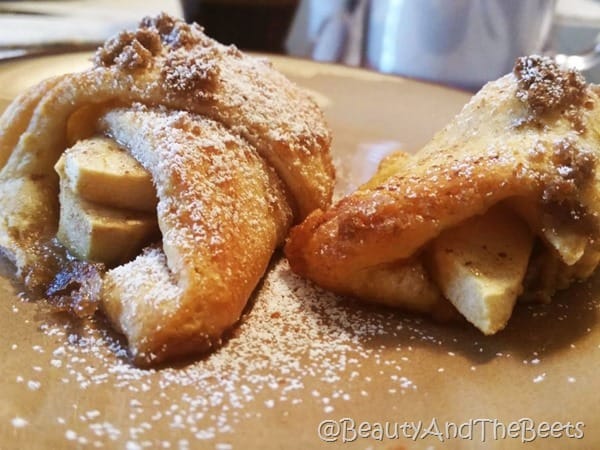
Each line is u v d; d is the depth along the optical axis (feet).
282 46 0.89
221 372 0.36
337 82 0.75
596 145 0.44
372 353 0.38
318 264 0.42
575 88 0.46
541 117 0.45
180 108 0.45
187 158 0.41
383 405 0.34
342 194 0.57
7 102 0.60
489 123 0.46
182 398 0.34
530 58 0.48
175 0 1.00
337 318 0.41
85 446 0.30
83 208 0.42
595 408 0.34
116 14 0.89
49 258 0.43
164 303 0.36
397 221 0.41
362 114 0.70
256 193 0.44
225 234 0.39
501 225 0.43
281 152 0.46
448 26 0.79
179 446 0.31
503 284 0.39
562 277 0.44
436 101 0.73
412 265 0.42
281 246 0.48
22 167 0.46
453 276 0.40
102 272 0.41
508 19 0.78
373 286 0.42
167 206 0.40
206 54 0.48
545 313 0.42
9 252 0.43
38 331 0.38
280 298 0.43
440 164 0.44
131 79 0.45
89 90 0.45
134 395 0.33
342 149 0.65
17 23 0.79
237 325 0.40
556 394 0.35
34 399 0.33
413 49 0.82
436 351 0.39
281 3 0.85
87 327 0.38
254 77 0.50
